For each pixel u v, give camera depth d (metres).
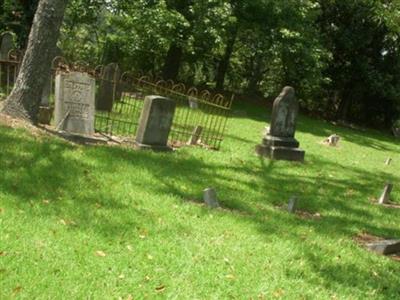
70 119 11.36
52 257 5.67
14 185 7.49
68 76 11.32
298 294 5.94
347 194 11.98
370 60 34.50
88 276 5.41
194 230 7.29
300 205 10.12
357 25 33.09
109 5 24.89
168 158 11.34
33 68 11.09
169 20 22.94
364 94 36.69
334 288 6.33
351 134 28.34
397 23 31.75
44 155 9.08
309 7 28.19
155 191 8.73
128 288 5.34
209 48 27.44
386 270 7.29
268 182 11.48
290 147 15.02
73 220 6.77
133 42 24.00
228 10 24.23
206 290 5.61
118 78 17.36
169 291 5.45
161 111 11.90
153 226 7.14
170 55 27.95
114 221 7.03
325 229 8.66
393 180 15.24
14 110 11.09
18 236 5.99
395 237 9.13
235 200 9.32
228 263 6.37
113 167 9.49
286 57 28.86
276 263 6.66
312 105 36.09
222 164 12.18
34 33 11.05
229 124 20.16
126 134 13.21
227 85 36.06
